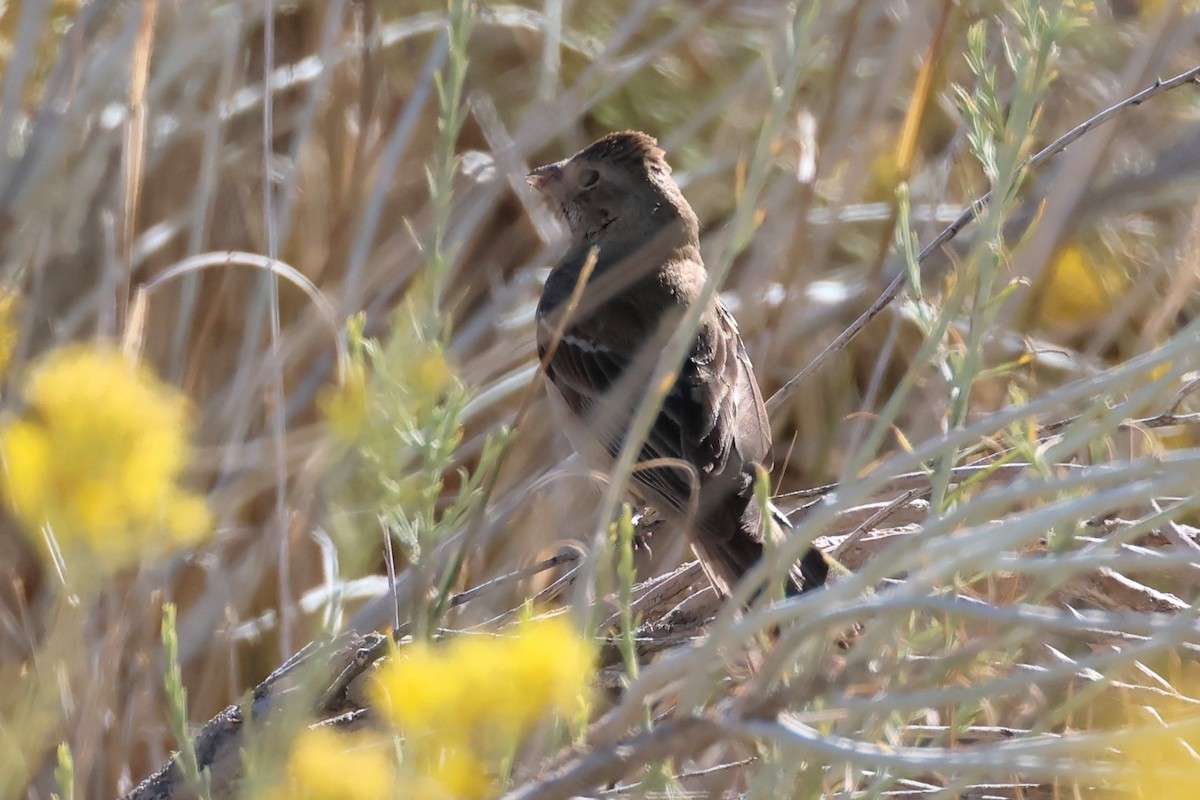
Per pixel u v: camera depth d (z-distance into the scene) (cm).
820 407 1082
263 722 677
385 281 1052
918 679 512
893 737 559
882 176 1110
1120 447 966
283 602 774
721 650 496
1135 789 564
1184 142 1081
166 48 1059
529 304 1114
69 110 937
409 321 515
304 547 891
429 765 471
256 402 961
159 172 1048
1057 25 604
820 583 724
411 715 415
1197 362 630
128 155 844
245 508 958
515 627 698
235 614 854
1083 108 1161
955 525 507
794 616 529
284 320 1043
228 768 682
